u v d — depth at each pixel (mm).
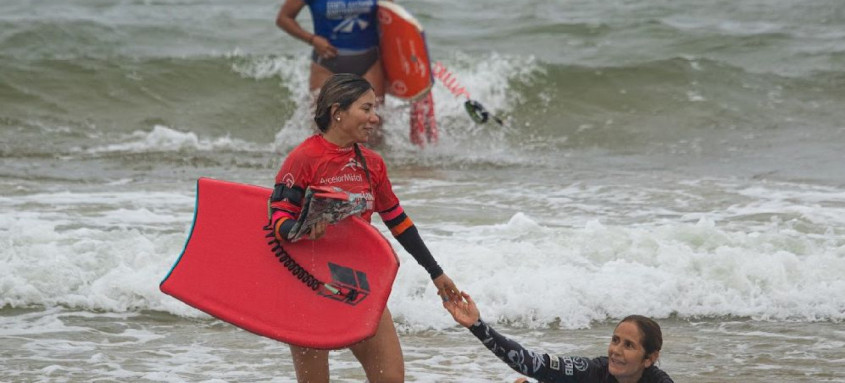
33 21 31047
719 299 13336
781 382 10523
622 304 13133
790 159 22656
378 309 7918
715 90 28156
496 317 12875
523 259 14070
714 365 11102
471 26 34688
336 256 8219
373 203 8539
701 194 18797
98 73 27453
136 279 13367
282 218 8094
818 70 29734
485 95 27812
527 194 18906
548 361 8031
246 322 8086
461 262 13844
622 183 20062
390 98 24953
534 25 33938
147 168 21281
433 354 11562
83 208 16984
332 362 11234
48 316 12656
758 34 32344
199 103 27141
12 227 15102
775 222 16422
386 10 22156
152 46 31141
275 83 28109
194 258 8367
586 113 27312
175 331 12320
